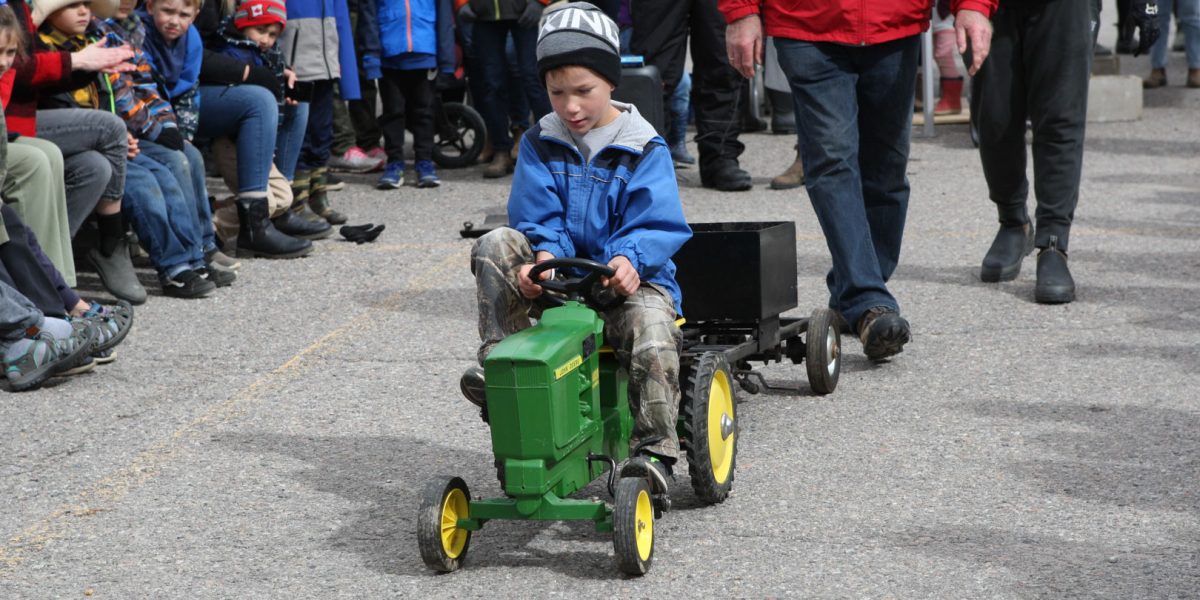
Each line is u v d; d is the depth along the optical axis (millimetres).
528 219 4863
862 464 5457
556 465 4367
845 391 6496
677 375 4719
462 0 12484
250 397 6684
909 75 6809
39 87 7945
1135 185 11930
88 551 4855
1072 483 5145
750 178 12289
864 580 4336
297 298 8727
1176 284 8406
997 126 8328
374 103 13781
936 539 4648
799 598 4215
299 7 10445
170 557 4770
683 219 4789
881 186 7117
